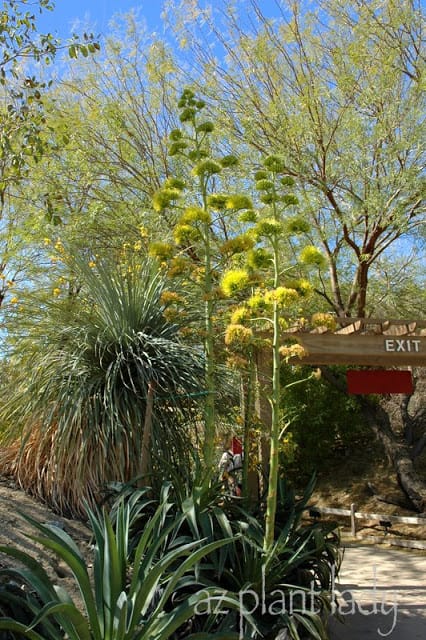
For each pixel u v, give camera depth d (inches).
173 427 216.5
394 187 350.9
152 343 215.3
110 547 124.3
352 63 369.7
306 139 370.0
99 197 403.5
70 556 114.7
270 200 173.3
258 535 164.2
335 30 395.2
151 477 198.2
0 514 191.2
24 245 380.2
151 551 133.7
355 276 408.5
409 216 358.3
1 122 241.3
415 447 435.8
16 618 128.3
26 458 220.7
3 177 255.8
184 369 217.6
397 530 375.2
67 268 283.3
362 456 490.6
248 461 208.4
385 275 456.1
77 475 201.8
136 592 125.0
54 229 369.4
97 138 410.6
